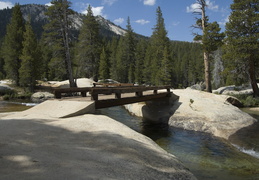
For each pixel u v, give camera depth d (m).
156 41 52.22
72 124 6.23
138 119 13.88
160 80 45.53
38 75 31.38
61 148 4.07
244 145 7.79
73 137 4.95
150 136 9.74
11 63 33.47
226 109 12.63
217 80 42.16
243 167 5.97
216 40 22.19
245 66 22.41
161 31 51.16
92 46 38.41
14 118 6.77
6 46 34.66
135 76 56.41
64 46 27.45
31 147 3.96
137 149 4.61
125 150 4.38
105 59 52.09
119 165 3.52
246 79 23.39
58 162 3.30
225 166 6.08
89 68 39.41
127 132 6.05
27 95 26.72
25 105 17.83
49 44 27.19
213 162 6.41
